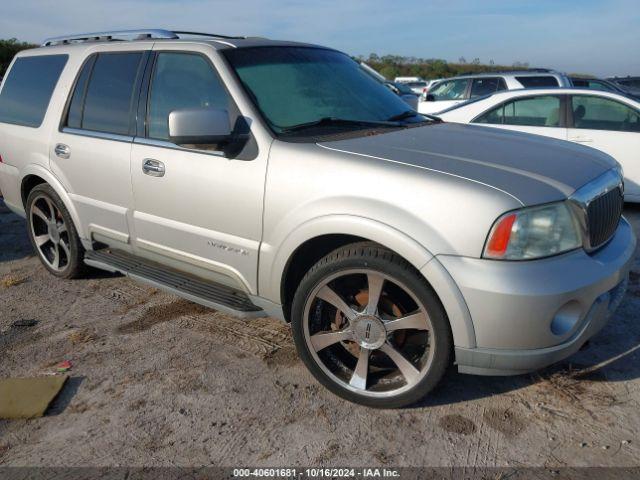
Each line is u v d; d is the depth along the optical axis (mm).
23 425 2855
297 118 3250
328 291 2869
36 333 3807
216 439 2711
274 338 3648
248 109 3133
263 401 2994
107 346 3602
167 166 3406
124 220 3803
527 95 7367
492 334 2473
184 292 3518
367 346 2832
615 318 3770
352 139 3062
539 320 2436
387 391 2842
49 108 4336
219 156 3184
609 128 6852
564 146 3268
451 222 2482
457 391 3039
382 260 2650
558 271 2469
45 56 4570
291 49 3730
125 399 3043
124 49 3883
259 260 3082
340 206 2721
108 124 3873
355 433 2727
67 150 4109
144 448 2664
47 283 4672
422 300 2588
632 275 4512
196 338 3674
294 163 2906
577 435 2664
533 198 2480
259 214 3029
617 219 3006
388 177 2643
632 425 2717
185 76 3471
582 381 3084
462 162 2734
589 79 13086
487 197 2457
